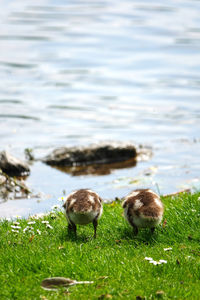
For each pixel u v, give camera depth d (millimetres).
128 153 18969
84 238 9242
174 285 7172
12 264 7785
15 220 11047
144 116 25156
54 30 45812
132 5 58844
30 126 23016
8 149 19750
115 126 23484
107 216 10414
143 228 9539
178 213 9820
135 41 42062
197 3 59562
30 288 7172
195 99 27969
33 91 29016
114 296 6918
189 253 8242
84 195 9383
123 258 8070
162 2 60531
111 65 35312
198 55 37625
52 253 8242
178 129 23047
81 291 7070
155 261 7531
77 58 36906
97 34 44500
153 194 9453
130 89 30031
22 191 15266
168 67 34719
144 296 6902
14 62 35312
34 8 56750
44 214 11141
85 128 23000
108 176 16953
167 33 44625
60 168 17875
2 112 25000
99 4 59750
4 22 48719
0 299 6898
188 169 17453
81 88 29938
